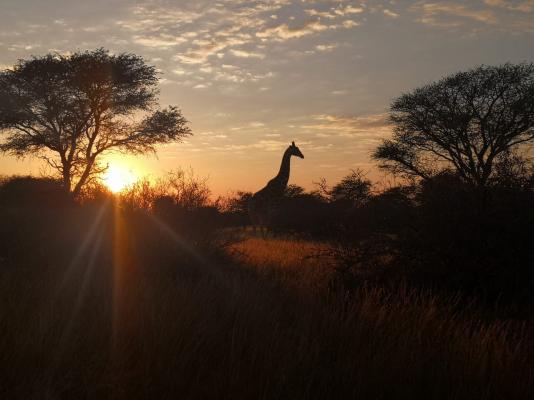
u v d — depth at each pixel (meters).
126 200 11.15
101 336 4.59
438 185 8.53
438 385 4.06
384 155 28.38
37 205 17.31
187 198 11.40
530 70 26.72
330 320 5.43
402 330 5.43
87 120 30.72
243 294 6.33
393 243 8.25
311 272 8.59
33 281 6.69
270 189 21.31
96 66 29.28
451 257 7.77
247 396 3.69
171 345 4.40
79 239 10.26
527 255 7.61
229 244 10.42
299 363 4.26
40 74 28.83
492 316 6.74
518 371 4.50
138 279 7.29
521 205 7.84
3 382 3.74
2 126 29.84
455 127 26.27
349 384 3.95
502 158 8.82
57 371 3.95
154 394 3.72
